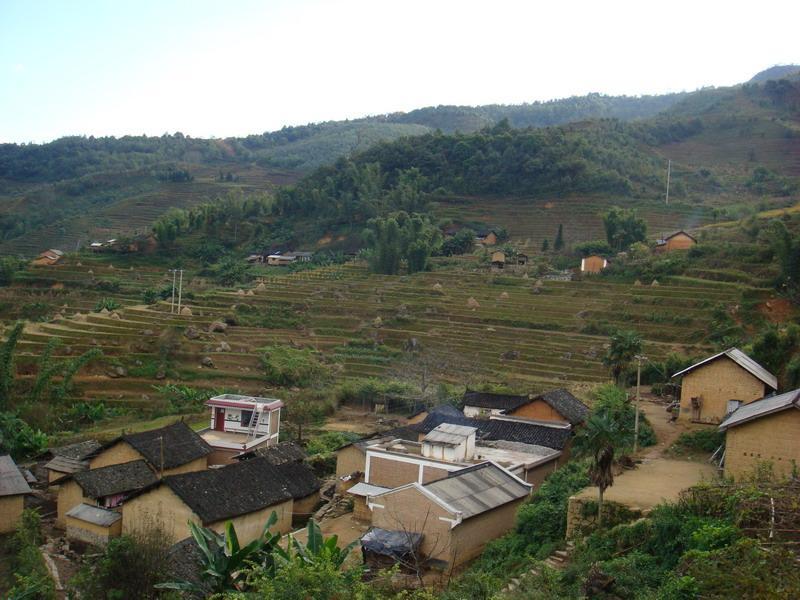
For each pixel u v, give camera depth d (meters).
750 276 93.31
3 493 41.84
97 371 77.44
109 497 43.16
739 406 44.81
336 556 25.34
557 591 24.88
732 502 25.92
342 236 166.50
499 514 36.50
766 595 17.22
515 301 103.56
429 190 181.50
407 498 34.44
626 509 31.06
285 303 108.44
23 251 175.50
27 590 30.69
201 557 28.30
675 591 20.70
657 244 116.69
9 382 65.31
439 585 30.36
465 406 63.28
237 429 57.38
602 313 93.19
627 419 46.19
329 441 59.69
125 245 154.62
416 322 99.00
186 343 85.94
